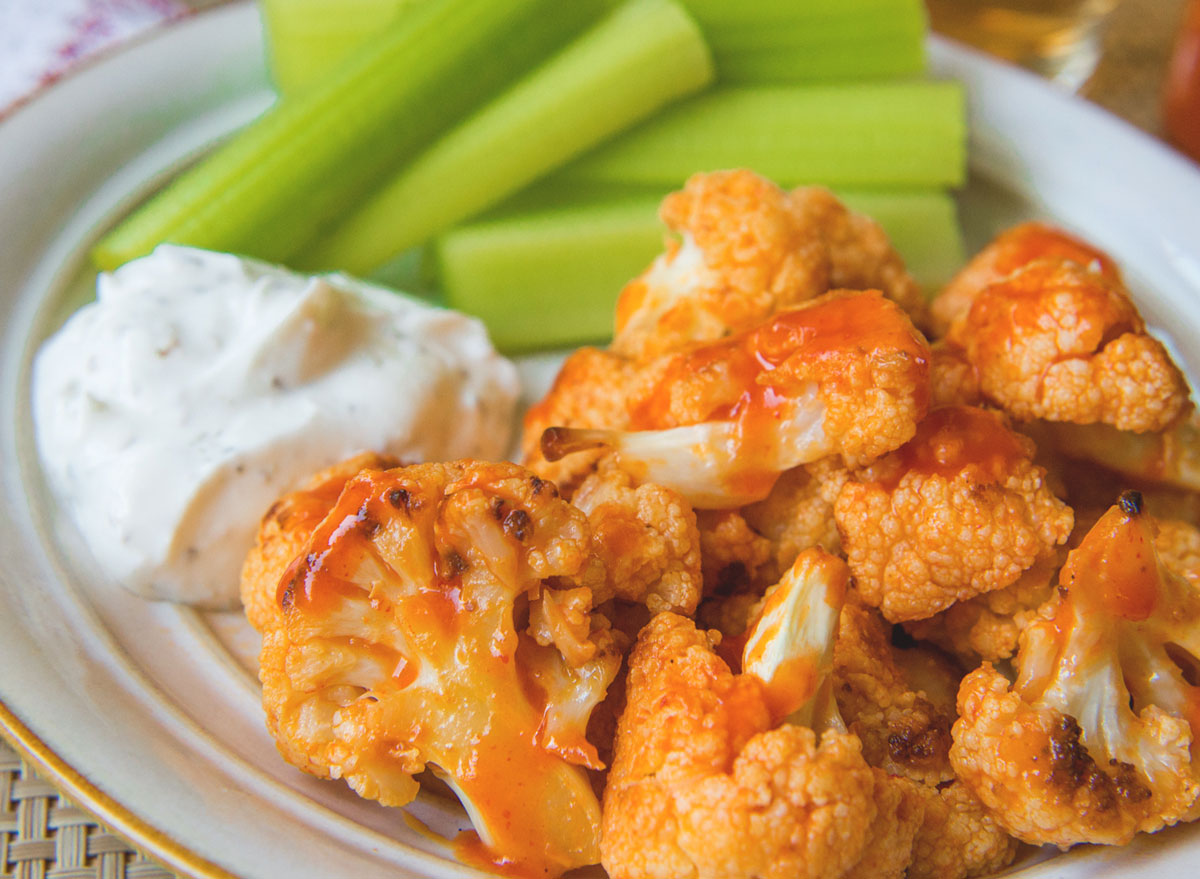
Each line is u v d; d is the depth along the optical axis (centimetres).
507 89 38
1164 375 28
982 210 39
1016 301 29
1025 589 28
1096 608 26
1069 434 29
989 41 44
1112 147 38
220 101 39
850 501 28
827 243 32
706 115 38
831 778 25
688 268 32
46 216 36
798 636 26
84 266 36
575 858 26
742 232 31
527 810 26
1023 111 39
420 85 36
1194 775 26
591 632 27
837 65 39
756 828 24
